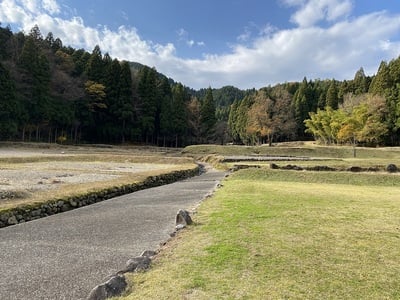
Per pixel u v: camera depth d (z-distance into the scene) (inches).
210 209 396.5
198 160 1753.2
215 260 214.2
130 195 596.1
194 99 3353.8
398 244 254.5
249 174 890.7
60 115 2228.1
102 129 2628.0
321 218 346.3
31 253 257.3
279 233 281.9
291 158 1531.7
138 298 163.3
